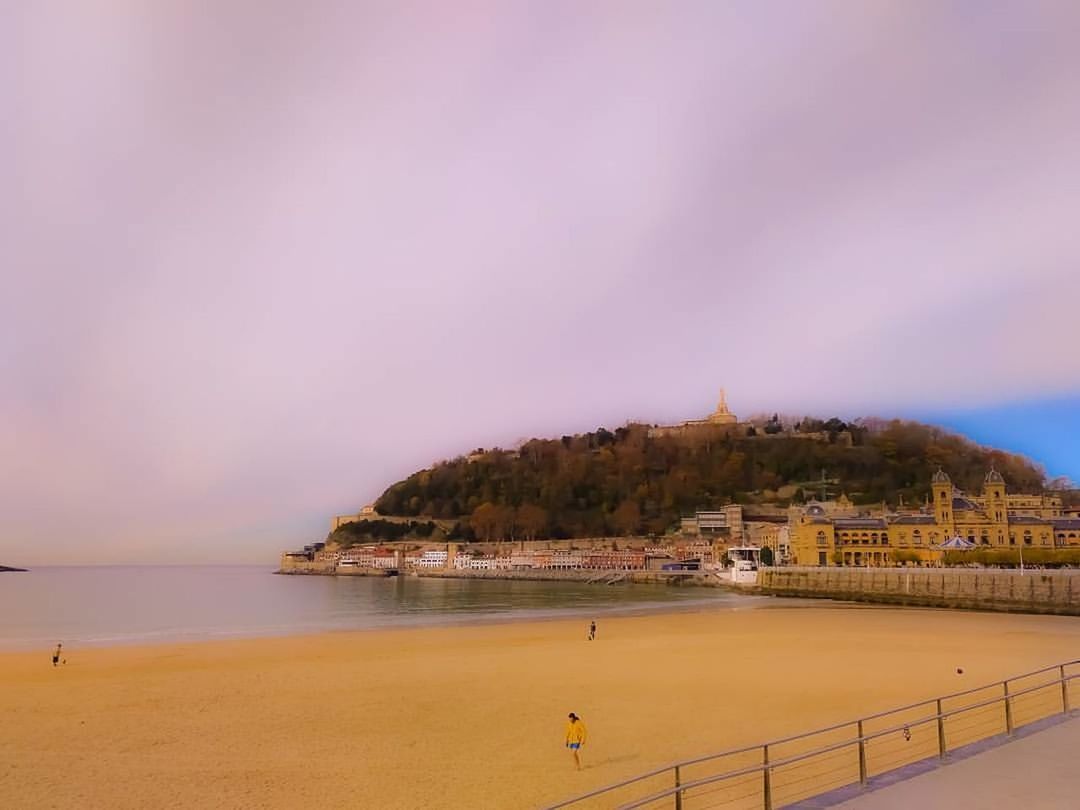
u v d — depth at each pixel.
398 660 54.88
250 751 29.59
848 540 188.88
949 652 55.19
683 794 23.05
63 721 34.84
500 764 27.38
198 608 142.50
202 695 40.84
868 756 26.06
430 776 26.16
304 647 65.75
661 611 120.69
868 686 40.78
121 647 67.62
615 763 27.08
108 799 24.31
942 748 17.53
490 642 68.50
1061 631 73.38
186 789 25.17
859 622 87.06
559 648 61.75
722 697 38.53
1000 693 36.91
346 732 32.44
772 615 102.62
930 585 122.94
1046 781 14.91
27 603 158.38
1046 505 197.75
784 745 28.58
